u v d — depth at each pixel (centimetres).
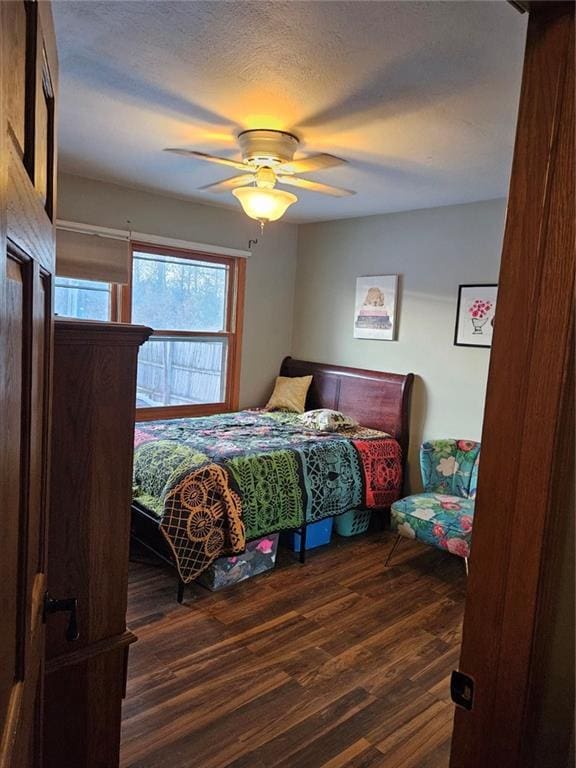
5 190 51
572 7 72
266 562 335
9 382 59
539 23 75
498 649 83
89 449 136
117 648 145
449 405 401
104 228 386
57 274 368
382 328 441
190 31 173
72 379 131
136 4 159
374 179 334
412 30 166
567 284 75
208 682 228
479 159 286
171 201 424
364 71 194
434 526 324
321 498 353
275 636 265
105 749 148
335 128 251
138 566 333
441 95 212
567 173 74
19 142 62
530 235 78
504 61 183
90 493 137
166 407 450
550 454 77
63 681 138
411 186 346
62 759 141
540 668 83
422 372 418
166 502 287
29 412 73
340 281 477
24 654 75
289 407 480
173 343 449
